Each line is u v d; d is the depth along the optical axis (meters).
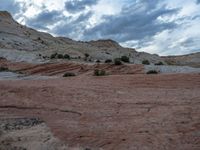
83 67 43.22
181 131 13.38
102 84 24.36
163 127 14.07
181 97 18.64
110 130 14.38
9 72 40.59
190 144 12.06
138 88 22.30
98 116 16.80
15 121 16.97
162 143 12.37
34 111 19.17
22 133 14.48
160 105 17.48
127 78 26.19
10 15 141.88
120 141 12.96
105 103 19.05
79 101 20.02
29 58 54.94
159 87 22.03
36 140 13.22
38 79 31.75
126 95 20.45
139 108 17.38
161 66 40.91
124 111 17.12
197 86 21.17
